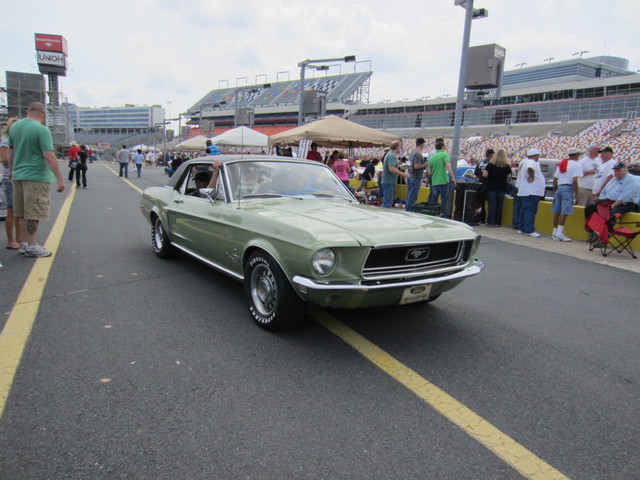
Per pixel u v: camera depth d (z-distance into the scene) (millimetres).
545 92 58906
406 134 67875
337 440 2180
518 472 2004
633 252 7262
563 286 5238
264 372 2836
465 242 3480
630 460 2117
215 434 2186
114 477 1873
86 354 2979
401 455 2088
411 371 2938
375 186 13953
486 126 59594
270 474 1922
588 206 7496
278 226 3283
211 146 13633
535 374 2975
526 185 8570
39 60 72000
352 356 3121
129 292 4328
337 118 11445
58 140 51344
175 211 4918
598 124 46812
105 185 18172
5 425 2191
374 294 2996
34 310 3742
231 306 4031
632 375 3006
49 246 6270
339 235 3006
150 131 87125
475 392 2707
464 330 3721
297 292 3193
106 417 2289
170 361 2932
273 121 84375
